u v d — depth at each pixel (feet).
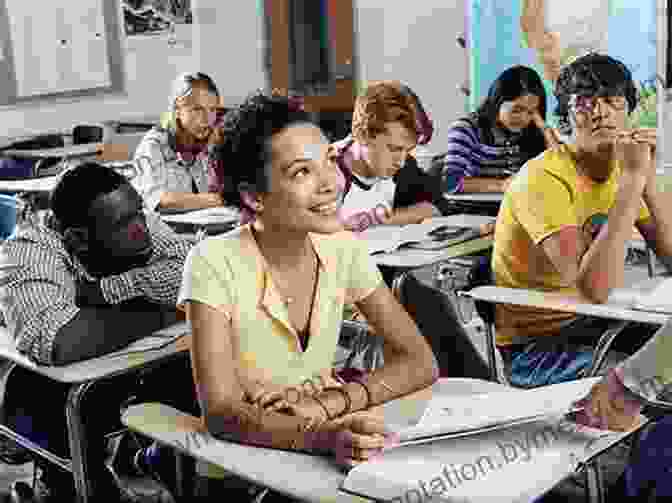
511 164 13.83
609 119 7.54
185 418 4.89
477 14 19.38
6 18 21.39
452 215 12.41
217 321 4.87
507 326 8.06
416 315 6.13
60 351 6.30
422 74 21.42
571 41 18.17
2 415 7.23
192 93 13.03
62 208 6.74
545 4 18.35
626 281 7.95
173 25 23.99
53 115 22.53
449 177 13.79
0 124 21.70
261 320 5.01
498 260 8.29
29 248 6.77
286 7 23.29
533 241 7.79
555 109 8.05
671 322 4.04
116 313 6.68
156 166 13.12
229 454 4.38
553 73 18.42
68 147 20.67
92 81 22.95
